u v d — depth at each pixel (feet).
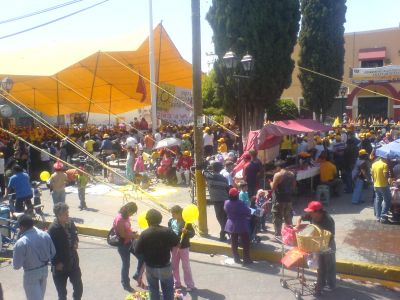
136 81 94.17
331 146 55.31
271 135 42.06
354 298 23.02
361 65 110.83
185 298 23.26
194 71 31.60
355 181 42.55
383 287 24.67
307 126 45.73
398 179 37.19
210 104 105.70
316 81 79.56
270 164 44.34
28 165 58.70
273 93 54.44
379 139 65.87
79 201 46.44
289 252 23.47
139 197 47.42
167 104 86.33
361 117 104.78
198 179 32.73
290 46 55.11
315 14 78.59
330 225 23.49
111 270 27.71
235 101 55.26
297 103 112.98
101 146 65.26
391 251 28.81
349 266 26.61
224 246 30.53
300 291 23.57
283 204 31.65
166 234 19.75
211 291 24.16
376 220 36.24
